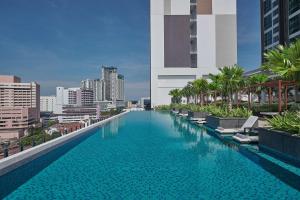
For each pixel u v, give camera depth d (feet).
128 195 24.38
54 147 48.80
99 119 97.04
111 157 40.68
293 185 26.58
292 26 172.55
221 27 245.04
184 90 181.06
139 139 59.62
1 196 24.57
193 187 26.37
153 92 239.71
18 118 337.93
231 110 71.92
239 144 49.65
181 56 240.73
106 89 633.20
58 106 477.77
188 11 240.32
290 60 38.24
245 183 27.30
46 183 28.22
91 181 28.71
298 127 34.50
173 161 37.24
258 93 162.40
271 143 40.42
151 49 240.12
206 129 75.66
